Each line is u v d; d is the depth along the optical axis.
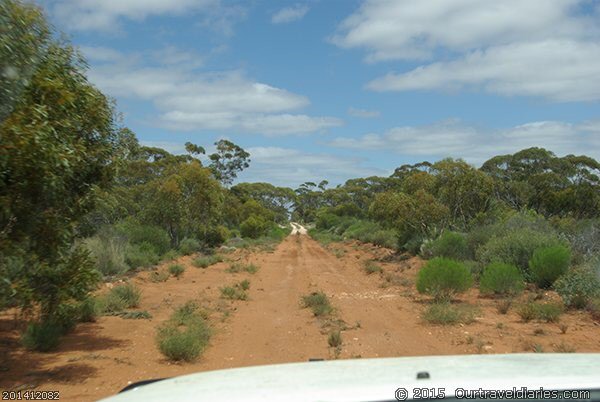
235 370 3.01
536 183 55.59
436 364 2.88
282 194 148.62
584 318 13.86
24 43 7.31
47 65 8.81
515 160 64.69
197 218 41.12
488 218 33.03
